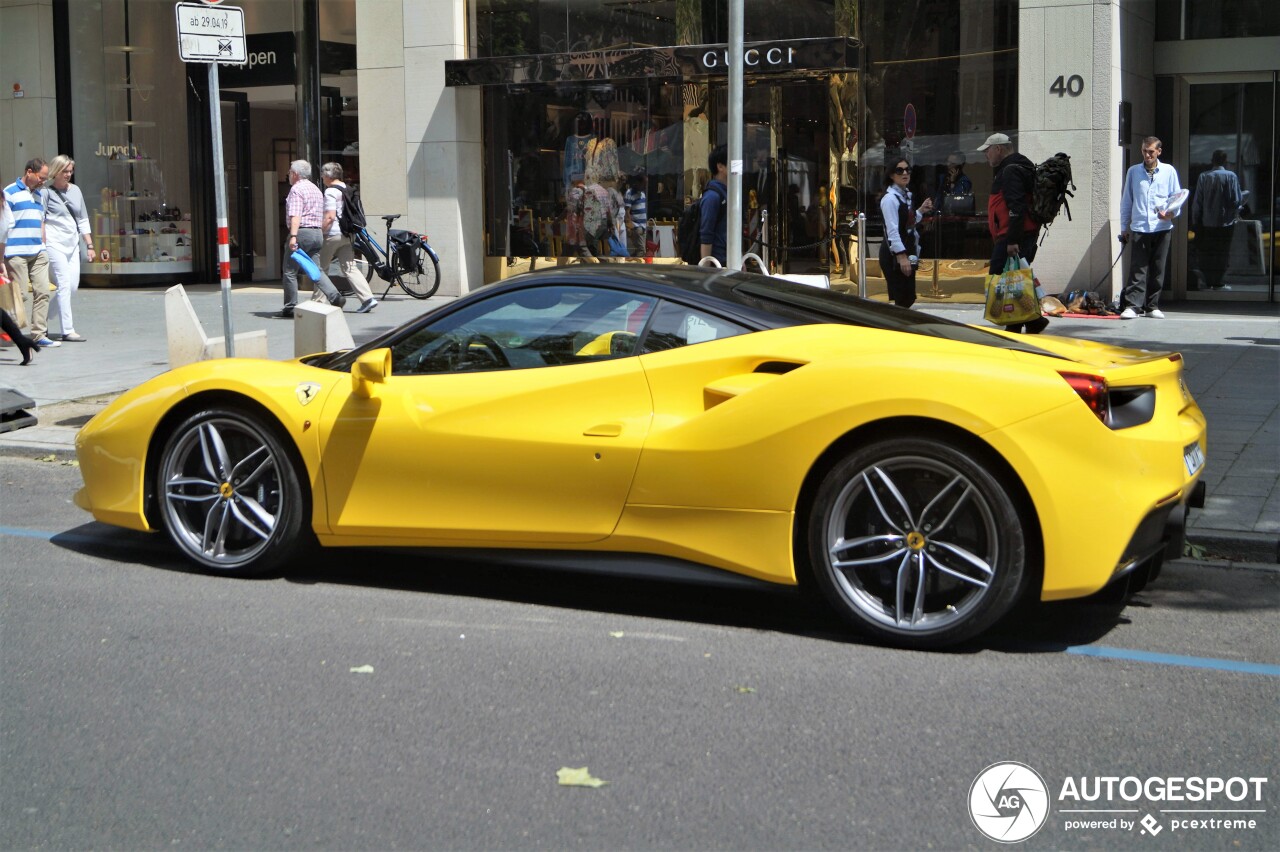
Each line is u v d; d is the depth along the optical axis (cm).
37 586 578
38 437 909
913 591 489
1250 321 1448
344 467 559
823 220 1664
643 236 1781
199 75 2116
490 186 1861
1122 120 1545
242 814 355
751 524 499
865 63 1634
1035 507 462
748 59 1633
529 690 448
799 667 472
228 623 525
